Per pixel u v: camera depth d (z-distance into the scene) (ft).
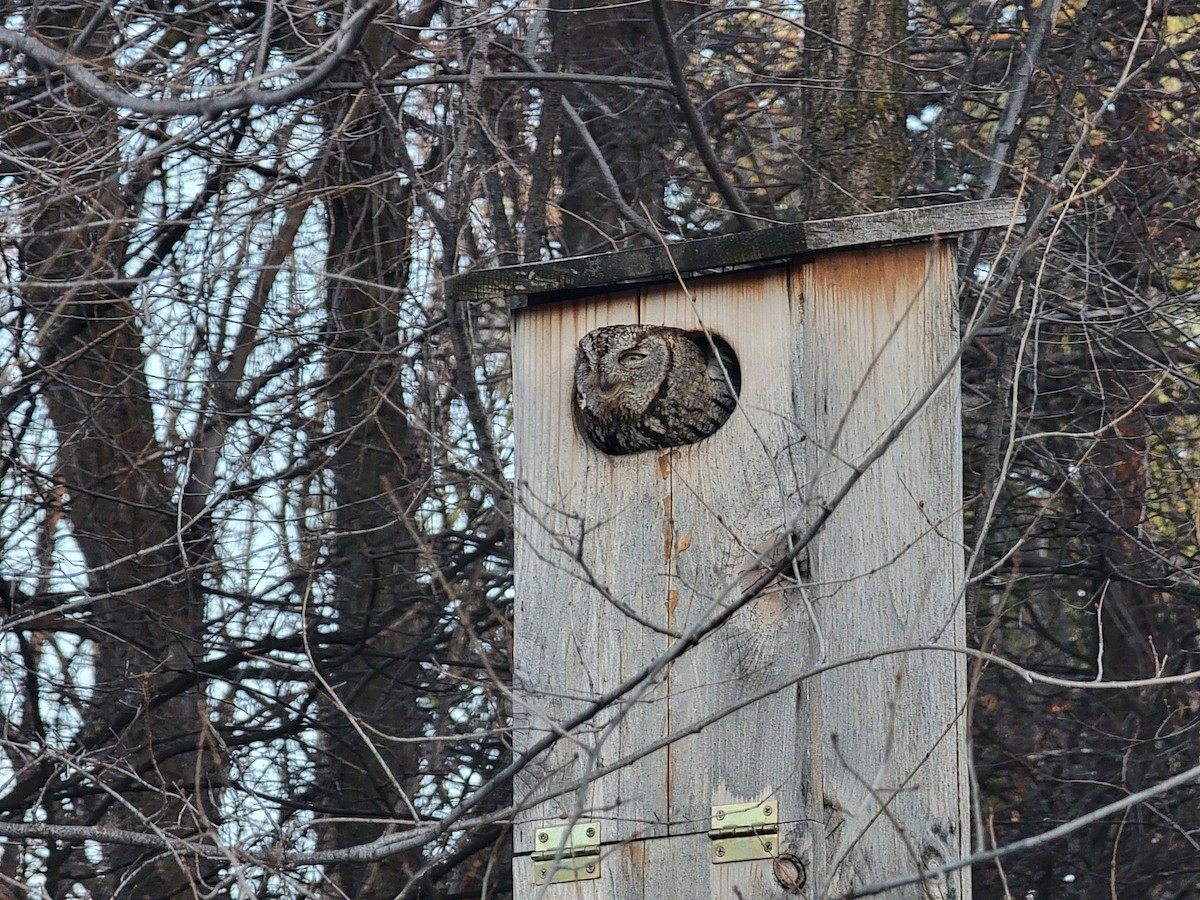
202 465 38.99
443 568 40.73
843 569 22.84
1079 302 38.81
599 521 24.04
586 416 25.21
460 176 31.40
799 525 22.71
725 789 22.48
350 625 41.04
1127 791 37.42
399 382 39.70
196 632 40.40
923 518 22.79
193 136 32.30
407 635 40.52
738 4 47.29
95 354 39.04
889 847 21.89
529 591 24.17
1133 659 43.98
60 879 36.50
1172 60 43.80
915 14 45.44
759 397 23.70
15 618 30.35
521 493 23.48
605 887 22.61
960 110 41.29
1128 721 42.52
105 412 40.86
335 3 30.01
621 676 23.32
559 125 43.32
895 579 22.68
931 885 21.39
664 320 24.90
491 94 43.32
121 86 30.45
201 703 38.83
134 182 35.47
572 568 23.97
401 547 41.24
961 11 46.42
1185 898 40.73
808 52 34.47
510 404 42.93
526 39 36.22
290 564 35.65
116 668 39.96
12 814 35.94
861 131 32.32
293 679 38.75
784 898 21.79
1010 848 16.47
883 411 23.32
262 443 34.06
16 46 22.71
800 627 22.65
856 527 22.98
